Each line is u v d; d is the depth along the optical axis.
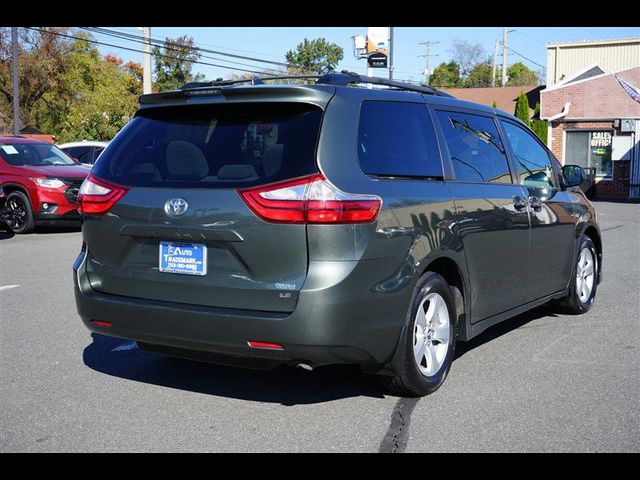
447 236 4.82
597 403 4.69
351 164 4.25
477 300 5.29
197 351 4.50
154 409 4.62
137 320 4.47
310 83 4.65
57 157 15.38
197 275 4.32
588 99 29.33
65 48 50.66
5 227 15.33
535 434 4.18
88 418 4.46
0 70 47.94
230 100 4.44
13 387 5.03
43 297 7.98
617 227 16.05
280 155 4.20
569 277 6.89
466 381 5.16
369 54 18.66
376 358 4.34
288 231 4.07
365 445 4.04
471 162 5.42
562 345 6.12
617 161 29.02
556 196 6.62
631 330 6.62
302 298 4.02
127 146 4.78
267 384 5.09
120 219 4.57
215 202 4.24
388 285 4.31
